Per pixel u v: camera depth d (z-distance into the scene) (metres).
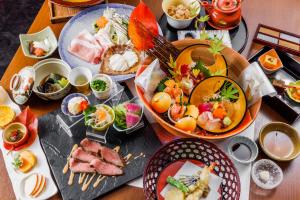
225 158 0.89
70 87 1.08
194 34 1.15
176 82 1.01
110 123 0.99
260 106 1.03
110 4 1.20
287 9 1.22
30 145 1.00
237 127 0.94
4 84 1.09
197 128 0.95
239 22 1.16
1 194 0.94
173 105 0.96
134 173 0.95
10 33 1.81
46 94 1.03
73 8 1.22
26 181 0.94
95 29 1.17
